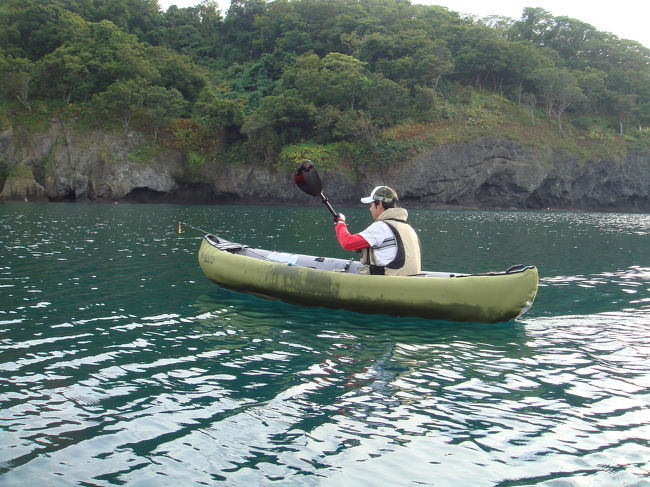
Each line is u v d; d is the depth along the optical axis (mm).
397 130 50812
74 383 3992
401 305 6020
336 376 4258
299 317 6086
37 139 44000
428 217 32469
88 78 47000
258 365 4480
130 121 46938
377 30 63906
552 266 10945
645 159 57438
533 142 52438
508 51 58906
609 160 55281
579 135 58062
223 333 5398
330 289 6324
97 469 2828
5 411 3490
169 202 47969
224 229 19156
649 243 16672
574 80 58531
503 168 51406
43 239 13602
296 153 46938
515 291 5711
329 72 51344
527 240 17344
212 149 48656
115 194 44062
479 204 53156
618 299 7395
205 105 48562
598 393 3963
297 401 3750
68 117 45094
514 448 3123
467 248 14383
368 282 6129
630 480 2779
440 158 49406
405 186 48969
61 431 3242
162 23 72438
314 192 6820
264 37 67688
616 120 63156
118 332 5340
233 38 72500
